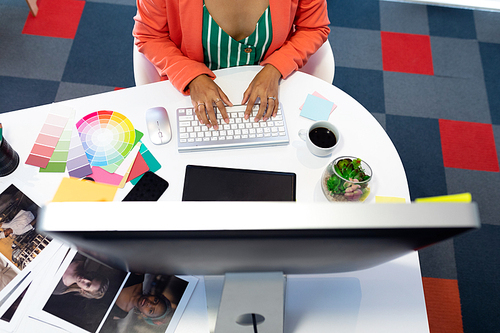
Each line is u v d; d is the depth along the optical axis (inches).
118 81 84.4
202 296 34.4
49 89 81.4
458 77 90.3
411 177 78.9
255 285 25.5
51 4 89.7
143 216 17.6
